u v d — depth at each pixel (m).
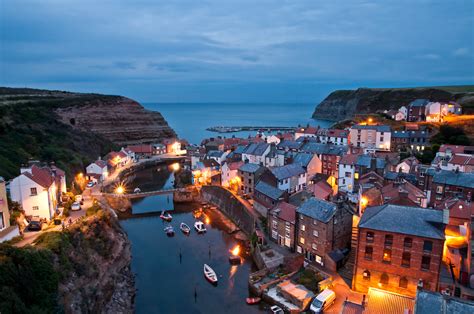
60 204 67.50
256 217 73.38
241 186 89.56
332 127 167.00
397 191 61.72
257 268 60.19
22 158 86.19
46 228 53.69
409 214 45.84
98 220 55.78
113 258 53.97
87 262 47.38
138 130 198.12
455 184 65.69
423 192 67.19
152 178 128.25
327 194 75.56
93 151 136.75
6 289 33.34
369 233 45.97
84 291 43.53
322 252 54.38
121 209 88.75
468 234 46.12
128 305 49.34
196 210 91.00
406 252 44.03
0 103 134.38
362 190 65.31
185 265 61.72
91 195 87.00
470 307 27.62
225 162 101.06
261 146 110.50
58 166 92.38
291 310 45.69
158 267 61.06
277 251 61.09
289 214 62.09
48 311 36.44
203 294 52.72
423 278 43.38
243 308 48.91
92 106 186.38
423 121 148.88
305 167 93.50
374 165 82.88
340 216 55.34
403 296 37.59
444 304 28.12
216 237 73.94
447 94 191.50
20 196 55.69
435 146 110.88
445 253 49.50
